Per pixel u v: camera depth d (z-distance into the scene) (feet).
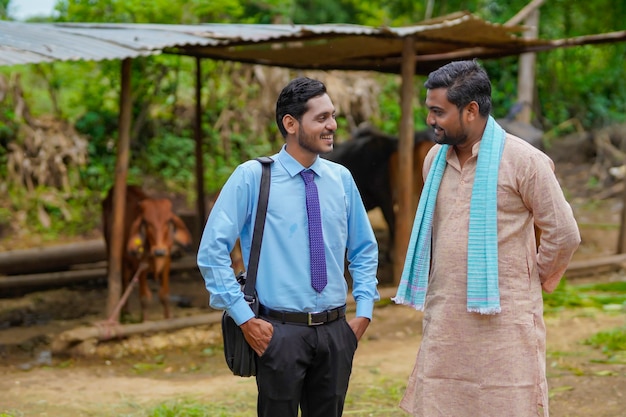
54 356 23.35
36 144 41.24
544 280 11.46
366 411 17.72
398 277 28.96
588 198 49.80
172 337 24.58
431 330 11.39
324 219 11.64
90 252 32.40
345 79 50.03
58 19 41.24
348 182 12.23
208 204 43.01
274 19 48.21
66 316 28.45
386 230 43.91
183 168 46.21
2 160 41.14
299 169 11.62
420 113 53.36
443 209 11.43
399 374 20.75
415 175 31.68
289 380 11.37
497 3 54.03
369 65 35.19
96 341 23.63
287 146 11.73
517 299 11.05
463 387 11.19
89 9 39.40
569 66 58.65
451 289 11.22
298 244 11.49
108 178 43.52
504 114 54.24
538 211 10.96
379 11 52.75
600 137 54.95
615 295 29.91
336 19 61.21
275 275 11.45
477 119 11.07
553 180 10.94
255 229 11.50
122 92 24.58
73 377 21.12
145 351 23.85
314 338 11.53
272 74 47.11
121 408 18.13
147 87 43.86
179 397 18.95
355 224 12.34
